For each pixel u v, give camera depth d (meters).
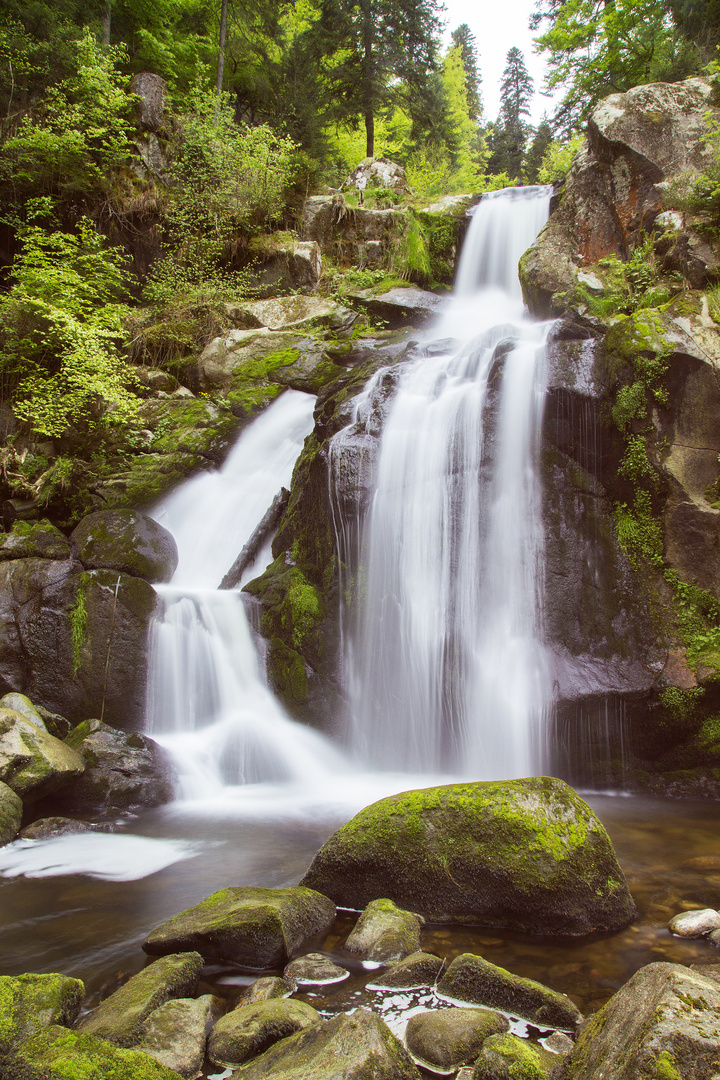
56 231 16.34
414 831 4.41
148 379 14.20
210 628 8.61
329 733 8.32
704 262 9.75
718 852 5.43
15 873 5.12
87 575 8.38
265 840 5.83
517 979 3.31
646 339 7.92
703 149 11.74
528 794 4.42
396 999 3.38
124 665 8.13
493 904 4.18
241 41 25.02
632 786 7.52
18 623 8.33
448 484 8.49
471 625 8.12
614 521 8.00
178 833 6.04
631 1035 2.30
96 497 11.74
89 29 19.91
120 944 4.02
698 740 7.46
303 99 24.88
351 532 8.88
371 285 17.67
